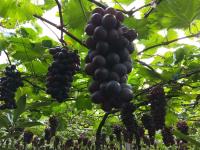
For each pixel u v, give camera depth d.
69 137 2.06
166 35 0.81
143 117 0.88
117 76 0.45
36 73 0.85
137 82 0.90
